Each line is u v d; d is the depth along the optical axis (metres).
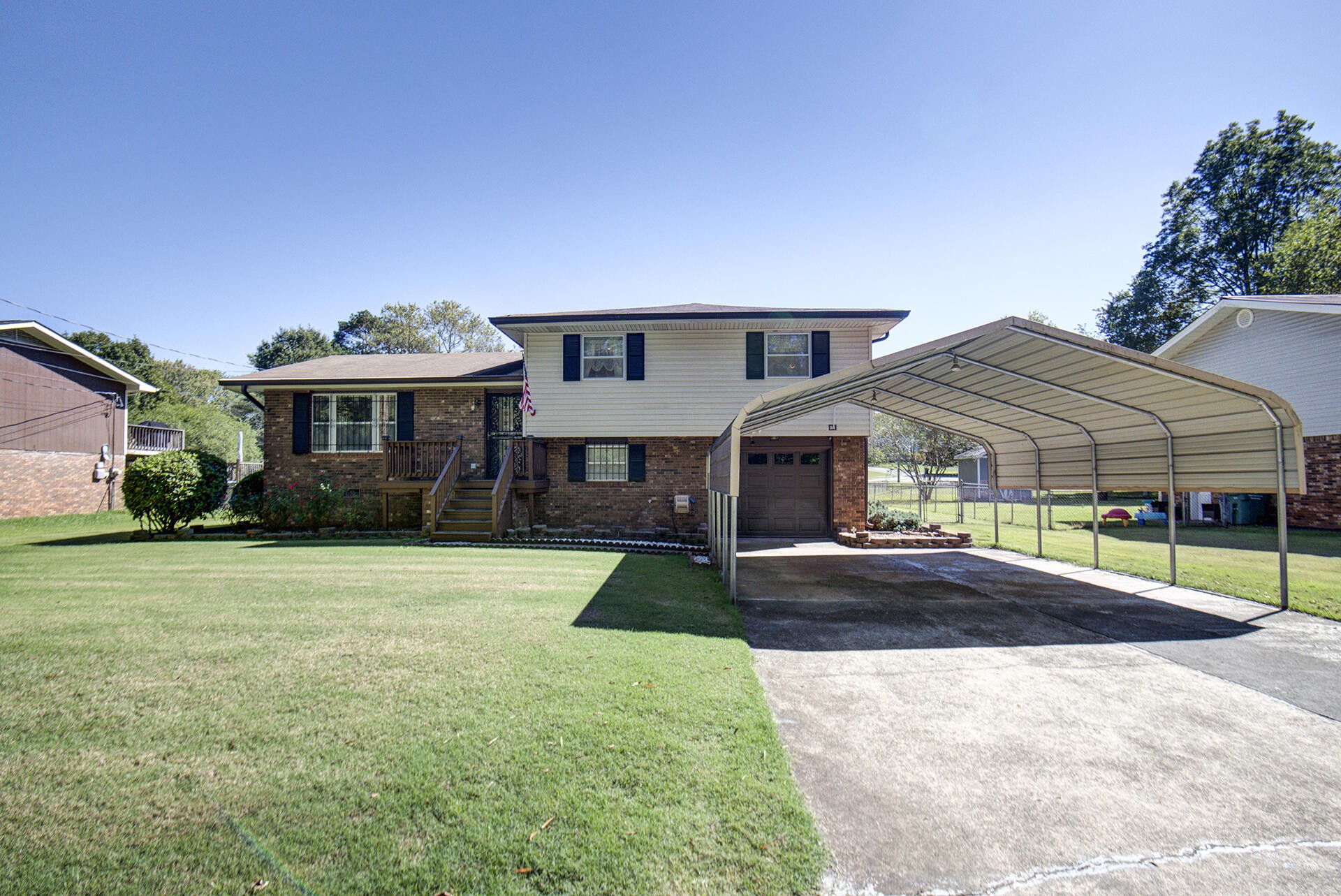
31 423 19.91
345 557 10.62
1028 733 3.94
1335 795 3.19
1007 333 6.80
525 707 3.99
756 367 14.59
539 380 14.81
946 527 19.08
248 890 2.26
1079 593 8.51
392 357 20.06
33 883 2.28
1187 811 3.03
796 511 15.34
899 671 5.18
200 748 3.39
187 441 35.78
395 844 2.54
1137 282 39.50
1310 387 16.03
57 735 3.54
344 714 3.87
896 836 2.77
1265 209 35.31
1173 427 9.05
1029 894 2.40
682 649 5.43
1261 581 9.23
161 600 7.10
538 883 2.33
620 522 15.25
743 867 2.47
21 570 9.18
